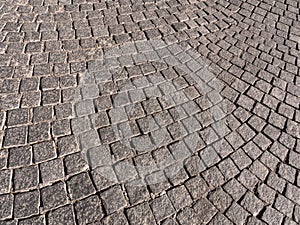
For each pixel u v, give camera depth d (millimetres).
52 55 1408
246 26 1806
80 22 1608
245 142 1241
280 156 1218
